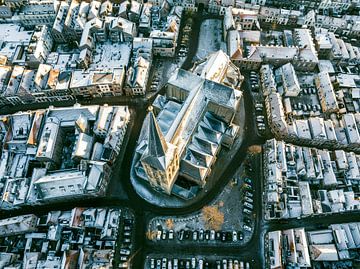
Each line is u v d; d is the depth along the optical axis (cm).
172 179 14438
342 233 14600
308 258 13938
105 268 13875
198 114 15238
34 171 15850
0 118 17362
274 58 19312
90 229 14988
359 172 16262
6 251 14612
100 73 18150
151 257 14538
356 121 17788
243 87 19175
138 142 17300
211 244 14800
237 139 17400
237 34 19850
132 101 18688
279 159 16250
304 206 15162
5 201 15212
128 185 16200
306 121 17462
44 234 14912
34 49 19288
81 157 16150
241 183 16200
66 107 18650
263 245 14775
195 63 18850
